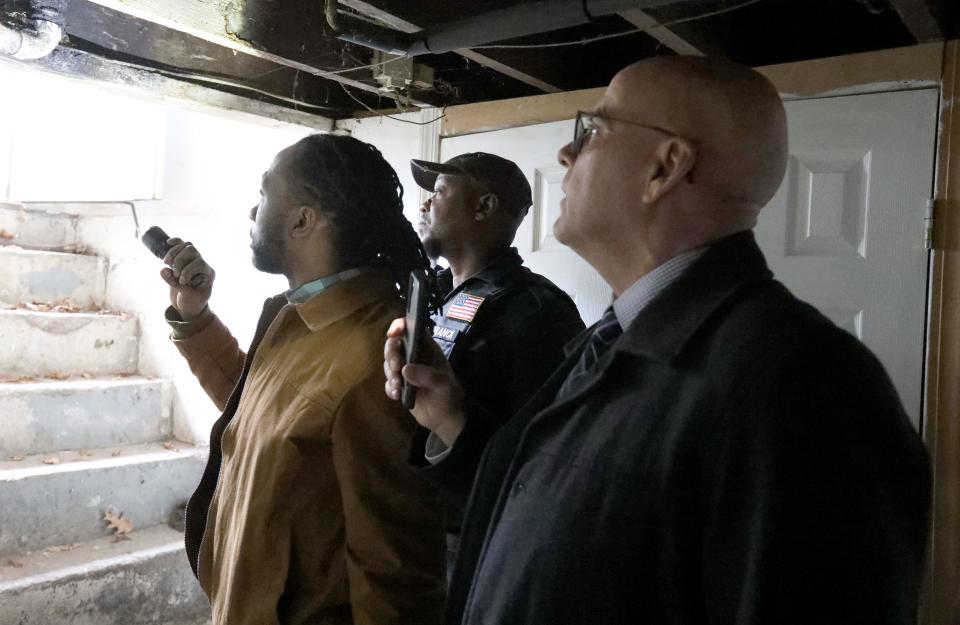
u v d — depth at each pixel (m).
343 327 1.17
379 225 1.25
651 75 0.81
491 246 1.77
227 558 1.14
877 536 0.58
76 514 2.49
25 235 3.46
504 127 2.29
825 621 0.56
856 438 0.59
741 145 0.75
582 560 0.69
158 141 3.17
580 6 1.46
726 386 0.64
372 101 2.61
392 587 1.05
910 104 1.66
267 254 1.25
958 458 1.58
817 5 1.93
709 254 0.75
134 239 3.28
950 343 1.60
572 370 0.92
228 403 1.34
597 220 0.83
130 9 1.61
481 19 1.61
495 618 0.76
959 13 1.60
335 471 1.10
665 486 0.66
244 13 1.76
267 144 2.79
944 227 1.61
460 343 1.57
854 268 1.72
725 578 0.62
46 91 3.45
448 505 1.25
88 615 2.26
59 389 2.72
